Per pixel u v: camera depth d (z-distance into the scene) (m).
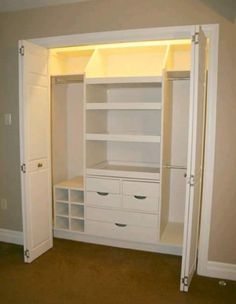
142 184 2.89
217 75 2.37
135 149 3.44
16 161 3.09
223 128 2.40
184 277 2.26
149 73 3.31
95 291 2.28
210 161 2.44
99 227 3.08
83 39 2.69
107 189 3.00
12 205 3.16
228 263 2.49
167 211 3.33
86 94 2.97
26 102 2.54
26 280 2.42
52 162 3.35
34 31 2.84
